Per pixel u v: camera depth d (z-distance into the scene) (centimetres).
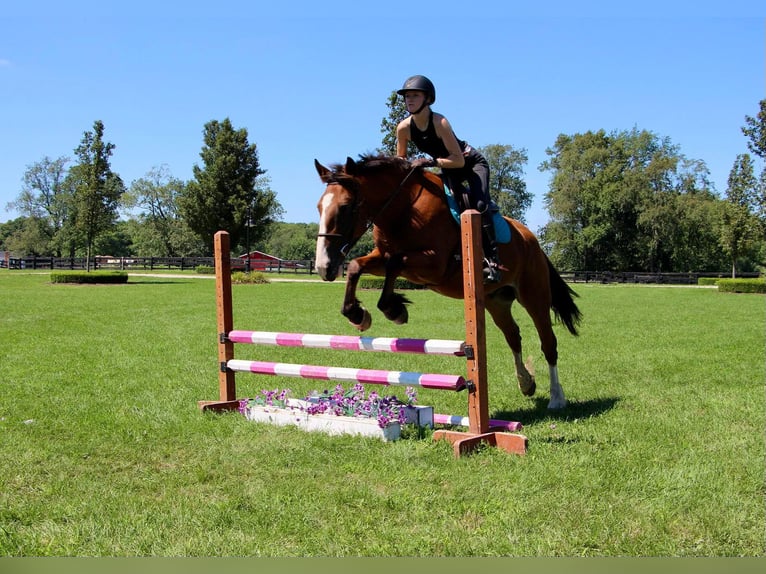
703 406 623
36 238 8075
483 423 486
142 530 338
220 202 5497
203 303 2031
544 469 424
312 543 321
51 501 383
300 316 1617
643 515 351
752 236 3538
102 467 445
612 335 1223
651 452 463
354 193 496
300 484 402
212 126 5616
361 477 416
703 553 311
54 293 2477
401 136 553
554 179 5978
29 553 315
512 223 628
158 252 7900
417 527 340
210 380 766
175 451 479
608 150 5906
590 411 611
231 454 466
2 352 992
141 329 1311
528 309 654
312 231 9706
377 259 538
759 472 417
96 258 5169
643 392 695
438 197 525
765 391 686
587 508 359
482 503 369
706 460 441
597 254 5994
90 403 641
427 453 463
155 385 737
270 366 585
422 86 513
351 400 541
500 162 6247
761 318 1585
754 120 2961
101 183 3584
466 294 487
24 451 478
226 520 349
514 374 830
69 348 1038
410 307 1905
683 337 1180
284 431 529
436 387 489
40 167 8125
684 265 5847
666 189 5603
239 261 5597
